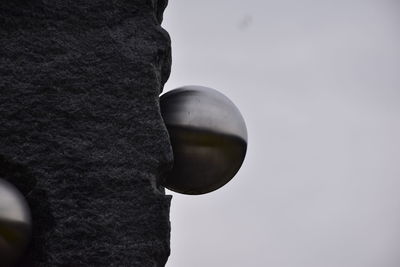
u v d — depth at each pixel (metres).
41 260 6.45
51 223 6.48
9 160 6.54
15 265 6.34
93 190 6.57
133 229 6.57
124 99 6.79
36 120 6.62
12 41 6.72
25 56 6.72
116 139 6.70
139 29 6.98
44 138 6.61
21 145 6.57
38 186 6.52
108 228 6.53
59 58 6.75
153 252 6.57
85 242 6.49
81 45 6.82
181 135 6.99
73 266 6.45
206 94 7.12
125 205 6.60
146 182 6.66
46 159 6.57
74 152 6.61
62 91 6.71
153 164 6.72
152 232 6.59
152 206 6.63
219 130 7.01
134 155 6.70
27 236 6.27
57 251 6.45
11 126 6.59
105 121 6.71
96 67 6.80
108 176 6.62
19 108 6.62
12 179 6.55
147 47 6.94
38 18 6.80
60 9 6.85
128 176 6.65
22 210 6.23
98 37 6.87
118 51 6.87
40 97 6.66
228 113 7.08
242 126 7.14
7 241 6.16
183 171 7.08
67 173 6.57
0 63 6.67
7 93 6.63
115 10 6.96
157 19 7.47
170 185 7.21
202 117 7.00
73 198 6.54
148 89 6.84
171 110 7.02
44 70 6.71
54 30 6.80
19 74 6.68
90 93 6.75
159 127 6.79
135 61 6.88
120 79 6.82
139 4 7.03
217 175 7.14
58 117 6.66
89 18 6.89
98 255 6.48
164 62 7.21
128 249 6.53
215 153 7.04
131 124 6.75
